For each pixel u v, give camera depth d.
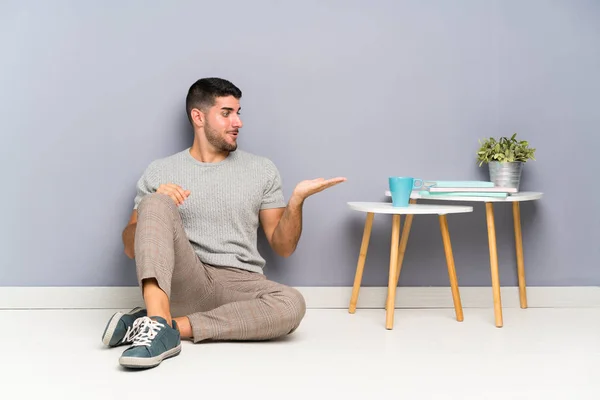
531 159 2.29
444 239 2.12
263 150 2.31
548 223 2.41
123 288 2.28
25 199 2.26
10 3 2.23
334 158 2.33
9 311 2.23
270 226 2.08
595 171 2.41
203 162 2.07
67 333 1.90
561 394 1.38
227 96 2.03
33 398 1.32
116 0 2.25
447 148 2.36
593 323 2.11
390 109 2.34
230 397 1.33
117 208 2.28
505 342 1.84
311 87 2.31
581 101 2.39
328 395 1.35
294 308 1.79
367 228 2.24
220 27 2.28
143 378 1.45
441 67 2.35
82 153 2.27
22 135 2.25
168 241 1.68
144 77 2.27
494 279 2.06
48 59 2.25
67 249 2.27
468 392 1.38
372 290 2.35
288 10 2.30
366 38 2.32
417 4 2.34
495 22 2.36
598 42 2.39
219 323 1.77
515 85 2.37
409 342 1.83
